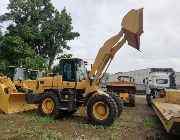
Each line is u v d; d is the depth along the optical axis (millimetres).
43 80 11938
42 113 11266
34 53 30516
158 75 19406
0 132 8352
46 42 33656
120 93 17656
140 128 9797
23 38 30625
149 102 18500
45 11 33250
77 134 8461
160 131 9289
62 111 11781
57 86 11539
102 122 9898
